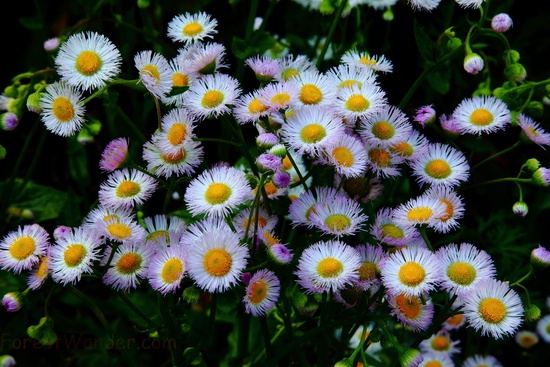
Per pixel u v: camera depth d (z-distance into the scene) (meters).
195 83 0.53
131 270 0.51
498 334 0.51
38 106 0.53
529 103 0.59
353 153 0.51
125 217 0.52
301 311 0.53
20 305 0.51
